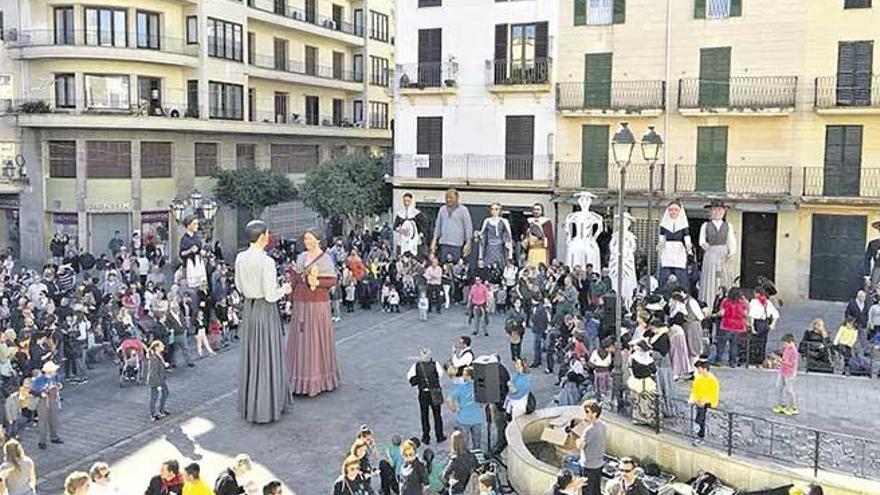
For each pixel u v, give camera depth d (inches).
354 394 776.9
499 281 1173.1
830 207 1247.5
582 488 486.6
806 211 1264.8
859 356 772.6
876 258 1062.4
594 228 1096.2
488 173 1465.3
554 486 472.7
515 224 1457.9
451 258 1210.6
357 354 918.4
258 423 700.0
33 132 1590.8
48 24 1583.4
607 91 1374.3
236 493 446.0
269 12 1909.4
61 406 748.6
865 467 514.0
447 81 1464.1
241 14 1819.6
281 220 1995.6
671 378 639.1
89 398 774.5
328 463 619.5
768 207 1262.3
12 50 1578.5
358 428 690.2
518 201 1445.6
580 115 1385.3
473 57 1462.8
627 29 1355.8
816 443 505.0
